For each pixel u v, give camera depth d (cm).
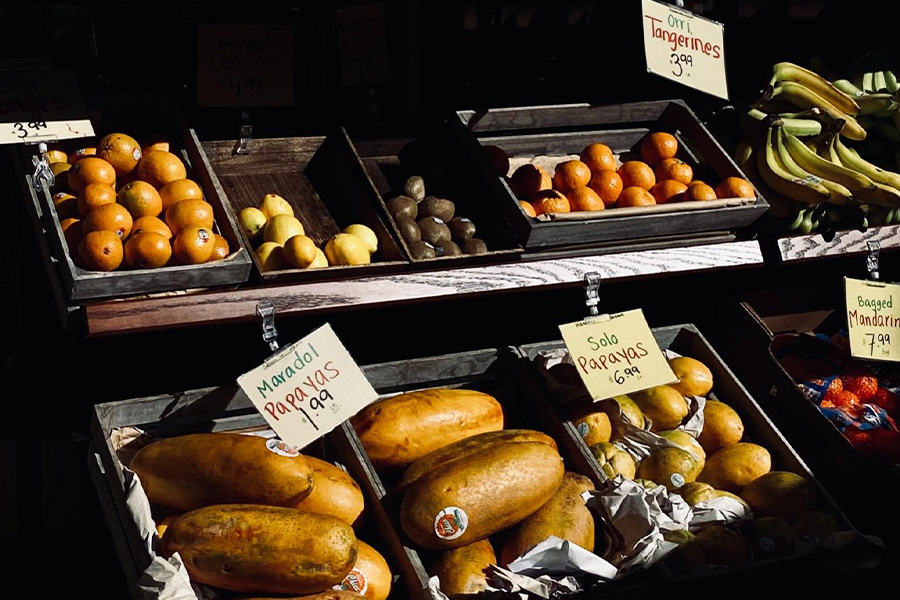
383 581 192
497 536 209
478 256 224
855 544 207
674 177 257
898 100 282
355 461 210
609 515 206
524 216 228
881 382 277
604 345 230
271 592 182
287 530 178
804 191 251
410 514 193
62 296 197
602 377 226
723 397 256
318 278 211
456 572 191
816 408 245
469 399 224
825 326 315
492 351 246
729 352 270
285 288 207
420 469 205
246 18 258
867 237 265
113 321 192
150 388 271
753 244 254
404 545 195
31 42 246
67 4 251
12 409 277
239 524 178
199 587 183
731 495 223
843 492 237
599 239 237
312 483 192
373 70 255
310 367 205
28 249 239
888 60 300
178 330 267
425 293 217
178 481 194
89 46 252
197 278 201
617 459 226
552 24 295
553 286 230
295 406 202
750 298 307
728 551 204
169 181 218
